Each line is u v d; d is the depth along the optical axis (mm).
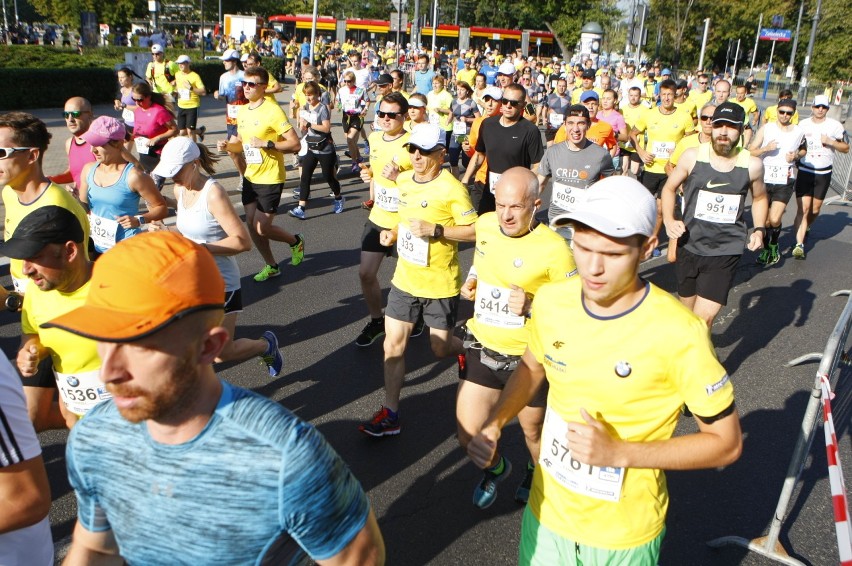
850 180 14266
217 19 57938
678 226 5254
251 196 7102
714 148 5078
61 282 2893
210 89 26266
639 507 2260
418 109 7730
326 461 1546
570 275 3432
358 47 39375
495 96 7832
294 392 5020
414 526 3650
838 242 10414
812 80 44938
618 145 10148
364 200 11188
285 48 39969
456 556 3445
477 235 3594
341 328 6191
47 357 3295
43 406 3359
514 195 3330
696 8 45375
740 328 6809
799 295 7867
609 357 2150
